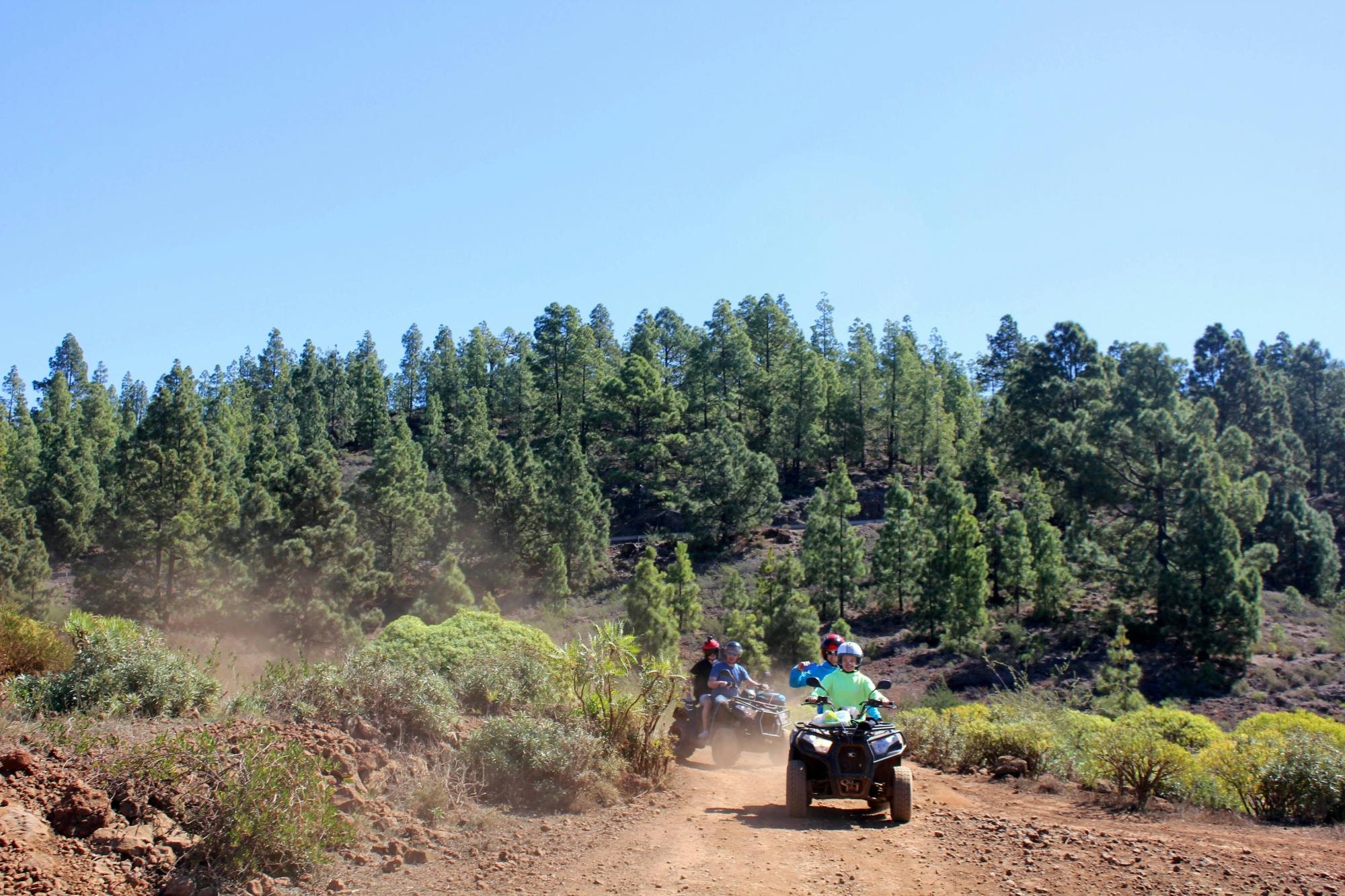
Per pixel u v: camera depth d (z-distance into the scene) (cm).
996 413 8756
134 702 877
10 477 7344
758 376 10219
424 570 6594
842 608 5734
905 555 5900
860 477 9525
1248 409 9788
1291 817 1025
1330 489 9431
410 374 14188
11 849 559
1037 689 4584
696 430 10075
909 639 5400
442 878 661
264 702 975
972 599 5141
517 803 880
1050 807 1041
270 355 14850
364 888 635
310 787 689
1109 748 1106
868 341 11925
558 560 6209
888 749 896
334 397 13025
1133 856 752
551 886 645
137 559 4766
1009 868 713
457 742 970
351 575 4912
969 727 1435
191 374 9244
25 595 4659
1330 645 5106
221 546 5053
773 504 7719
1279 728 1317
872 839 798
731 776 1152
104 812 618
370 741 898
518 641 1316
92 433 10206
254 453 8594
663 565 7281
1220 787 1077
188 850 613
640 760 1038
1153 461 6156
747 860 718
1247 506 6044
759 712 1335
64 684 891
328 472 5103
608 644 1104
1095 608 5819
